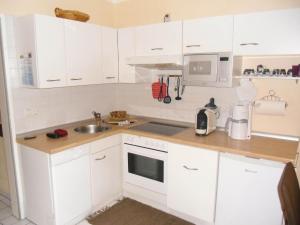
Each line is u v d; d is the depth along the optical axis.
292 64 2.20
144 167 2.65
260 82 2.37
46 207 2.22
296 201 1.48
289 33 1.91
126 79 2.94
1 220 2.50
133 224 2.43
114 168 2.72
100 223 2.43
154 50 2.63
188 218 2.49
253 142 2.22
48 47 2.24
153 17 2.96
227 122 2.51
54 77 2.33
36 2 2.46
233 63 2.19
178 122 2.98
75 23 2.46
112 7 3.29
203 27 2.28
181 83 2.70
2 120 2.40
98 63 2.76
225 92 2.59
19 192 2.45
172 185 2.43
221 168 2.13
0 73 2.30
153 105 3.15
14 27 2.29
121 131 2.73
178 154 2.33
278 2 2.19
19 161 2.41
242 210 2.08
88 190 2.43
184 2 2.70
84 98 3.06
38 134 2.51
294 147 2.08
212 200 2.21
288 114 2.28
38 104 2.58
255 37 2.04
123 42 2.89
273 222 1.95
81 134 2.51
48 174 2.11
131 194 2.88
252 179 1.98
